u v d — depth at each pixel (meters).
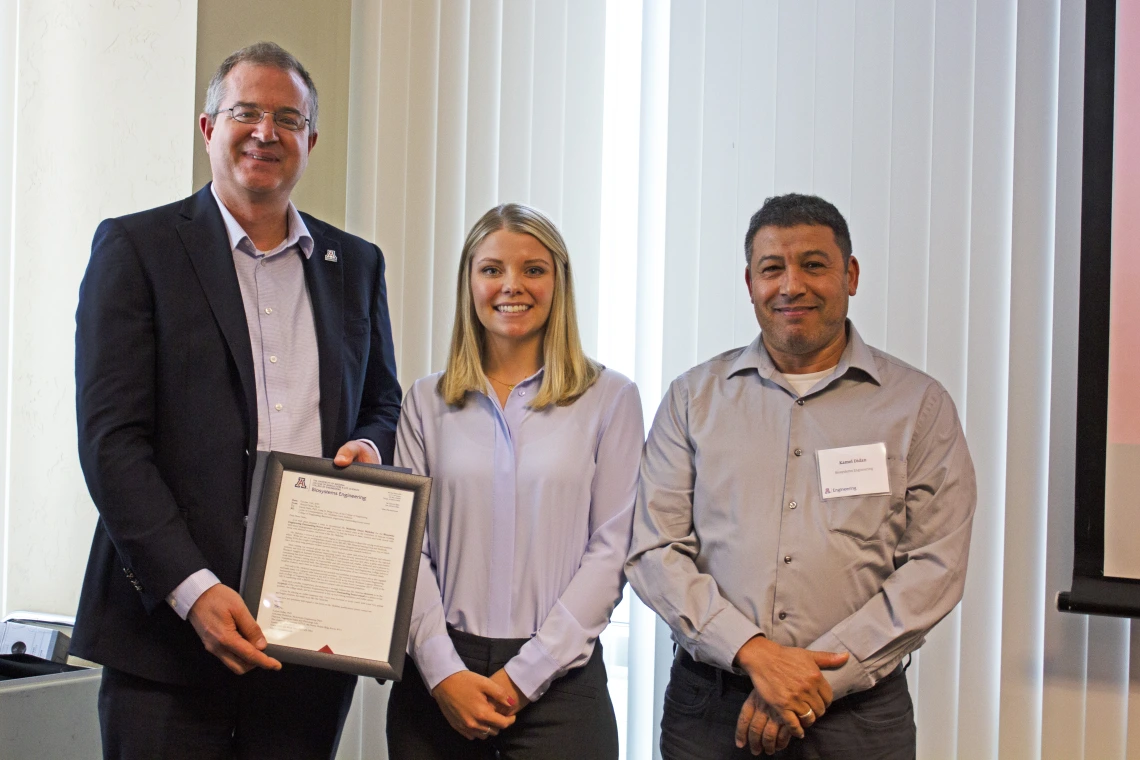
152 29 3.00
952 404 2.00
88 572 1.98
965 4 2.53
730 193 2.67
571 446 2.06
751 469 1.99
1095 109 2.32
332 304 2.14
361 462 2.02
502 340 2.17
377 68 3.06
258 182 1.98
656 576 1.96
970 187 2.52
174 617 1.90
